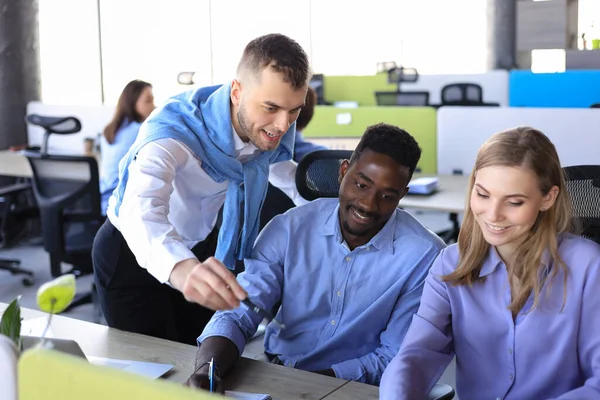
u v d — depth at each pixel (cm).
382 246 191
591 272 152
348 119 517
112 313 235
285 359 198
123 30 890
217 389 148
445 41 1033
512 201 147
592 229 195
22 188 513
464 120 441
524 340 155
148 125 191
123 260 225
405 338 163
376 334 194
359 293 193
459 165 448
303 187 247
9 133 656
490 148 150
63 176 407
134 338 181
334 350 195
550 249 153
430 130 490
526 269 154
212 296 142
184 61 938
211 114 193
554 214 153
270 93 173
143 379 79
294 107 177
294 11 990
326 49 1016
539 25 859
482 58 1018
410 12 1036
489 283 160
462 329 163
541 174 147
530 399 156
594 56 773
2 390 107
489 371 160
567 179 197
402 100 694
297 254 198
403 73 713
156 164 181
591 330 151
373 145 181
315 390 153
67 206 406
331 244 196
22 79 659
